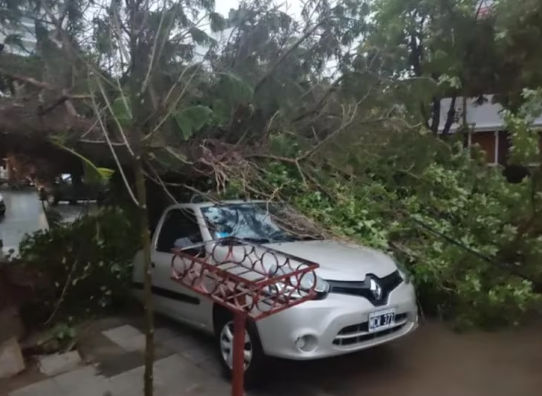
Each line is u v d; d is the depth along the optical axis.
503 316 4.98
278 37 5.71
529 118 4.52
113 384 4.05
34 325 5.22
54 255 6.05
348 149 5.39
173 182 5.74
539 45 5.12
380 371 4.32
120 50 3.81
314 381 4.12
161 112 3.31
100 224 6.36
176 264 4.55
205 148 4.93
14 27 4.48
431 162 6.25
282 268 3.33
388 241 5.86
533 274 4.88
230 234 4.68
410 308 4.20
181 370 4.32
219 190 5.12
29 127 3.92
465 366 4.40
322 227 5.26
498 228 4.97
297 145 5.59
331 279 3.84
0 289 5.05
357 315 3.75
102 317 5.81
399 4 7.95
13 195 17.31
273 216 5.12
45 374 4.26
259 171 5.43
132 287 5.88
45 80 4.01
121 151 4.01
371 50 6.28
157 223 5.50
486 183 5.59
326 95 5.73
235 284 2.65
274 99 5.52
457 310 5.43
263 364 3.84
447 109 9.73
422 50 8.02
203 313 4.46
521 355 4.63
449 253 5.27
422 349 4.80
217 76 4.56
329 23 5.85
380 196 6.30
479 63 7.30
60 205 7.73
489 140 11.66
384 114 5.53
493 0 6.98
